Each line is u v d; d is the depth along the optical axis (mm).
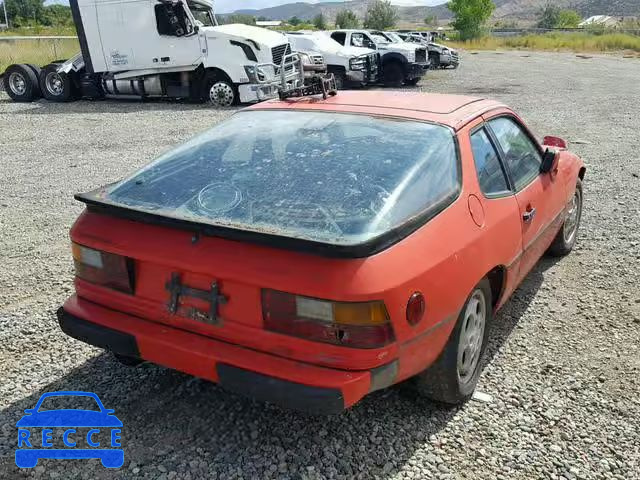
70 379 3479
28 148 10422
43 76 16938
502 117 3959
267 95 15406
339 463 2822
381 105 3625
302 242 2420
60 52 24844
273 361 2547
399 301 2492
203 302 2672
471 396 3348
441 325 2775
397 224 2637
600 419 3166
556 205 4457
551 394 3377
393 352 2521
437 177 3014
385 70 20641
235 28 15680
